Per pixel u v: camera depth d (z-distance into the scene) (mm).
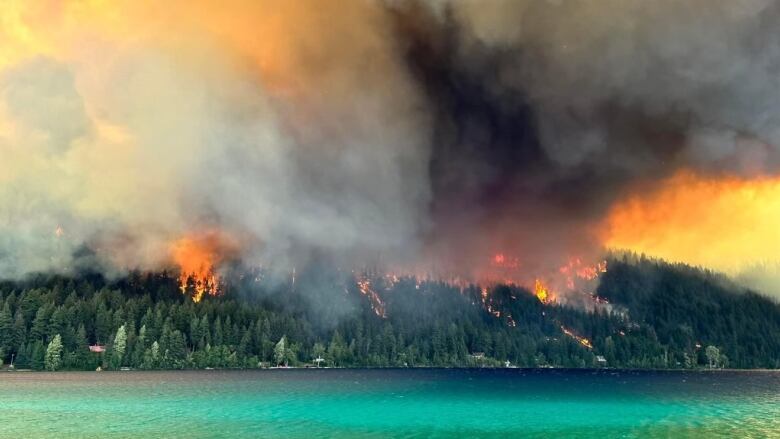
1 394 108625
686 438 65500
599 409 96812
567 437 65562
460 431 69312
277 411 87250
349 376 181750
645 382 185625
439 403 103438
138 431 66250
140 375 159500
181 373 172500
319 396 113312
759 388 156125
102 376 152875
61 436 62719
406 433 67062
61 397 103688
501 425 75125
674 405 105188
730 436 67000
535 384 164625
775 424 78688
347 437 63469
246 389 126250
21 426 70000
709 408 100188
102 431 66188
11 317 167750
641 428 73625
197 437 62250
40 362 160500
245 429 68438
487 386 150625
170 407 90625
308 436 63688
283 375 177125
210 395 110875
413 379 175875
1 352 161250
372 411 89188
